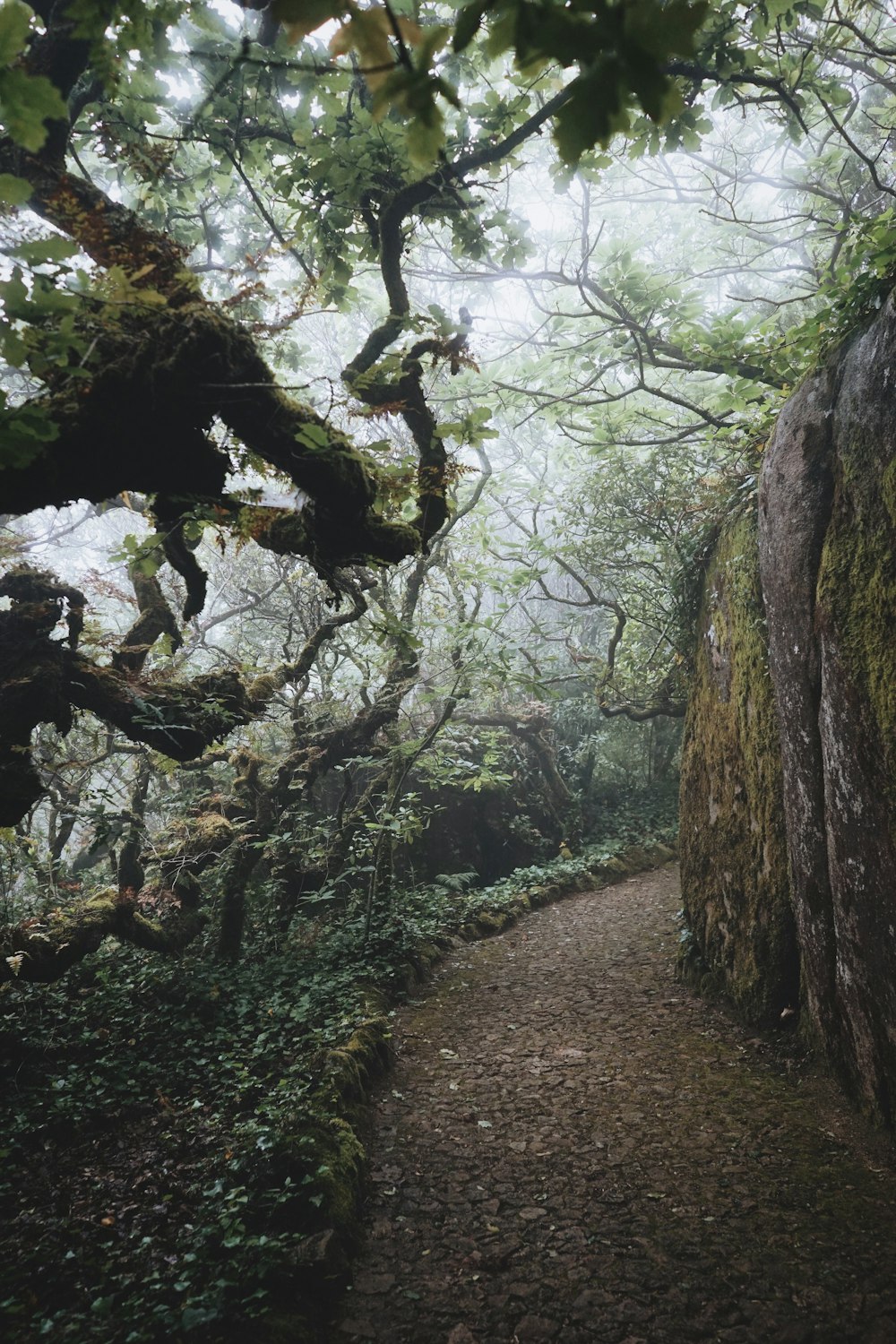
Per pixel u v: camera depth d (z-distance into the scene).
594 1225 3.79
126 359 2.54
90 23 1.82
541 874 11.19
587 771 14.11
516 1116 4.90
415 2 4.02
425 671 11.47
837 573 4.50
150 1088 5.25
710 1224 3.71
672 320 6.85
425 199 4.18
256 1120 4.54
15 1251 3.54
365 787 11.98
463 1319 3.24
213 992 6.60
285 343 5.45
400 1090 5.35
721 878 6.53
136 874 7.48
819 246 8.80
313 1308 3.25
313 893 7.83
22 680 4.43
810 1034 5.20
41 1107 4.90
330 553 3.53
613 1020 6.37
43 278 2.01
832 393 4.80
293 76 3.98
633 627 11.91
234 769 9.76
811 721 4.84
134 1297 3.12
